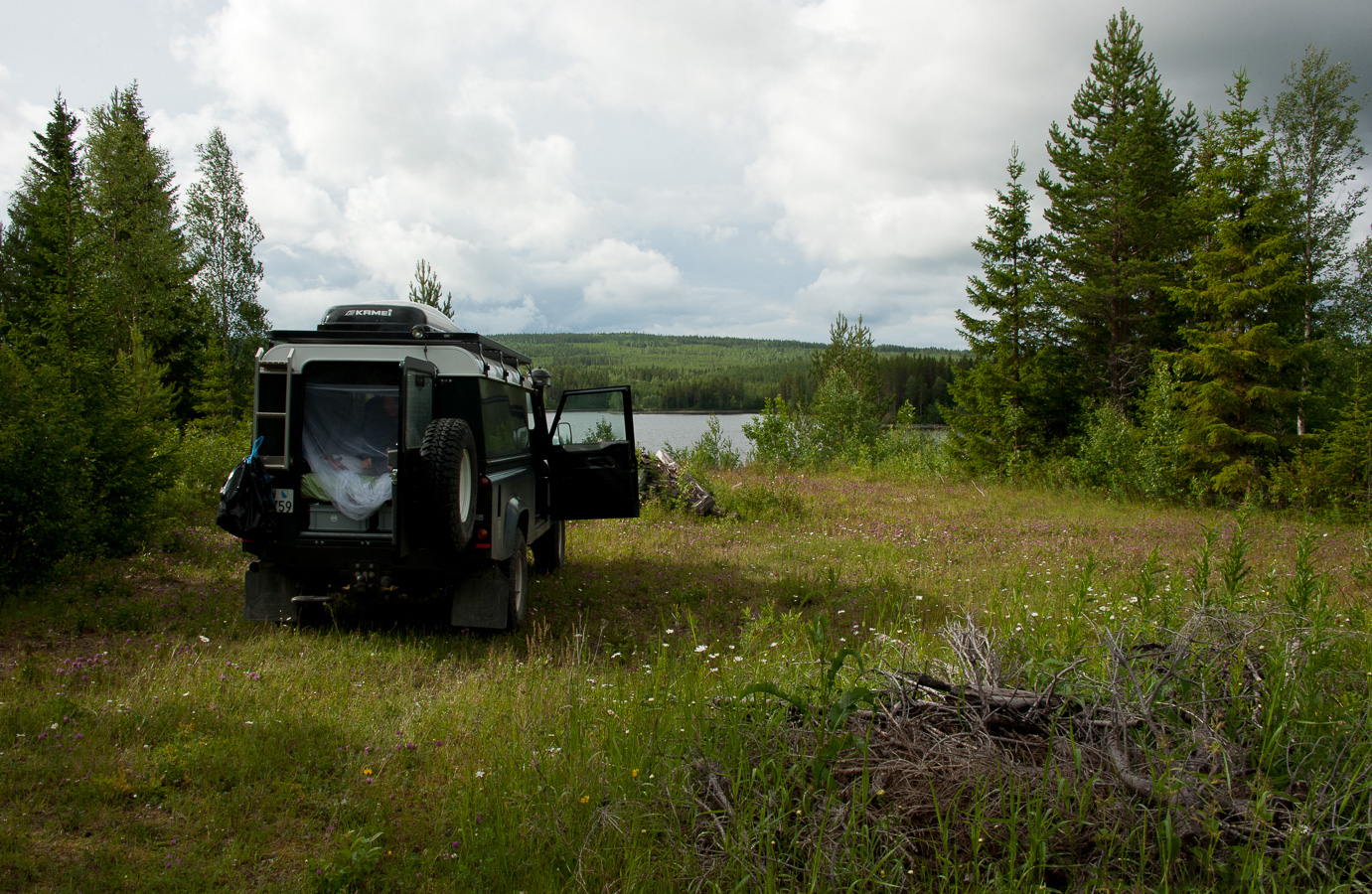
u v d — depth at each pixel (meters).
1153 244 24.42
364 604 7.05
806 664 4.66
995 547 11.29
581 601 7.64
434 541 5.50
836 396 32.00
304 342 6.14
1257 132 19.69
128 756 3.70
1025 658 4.29
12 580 6.79
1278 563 9.91
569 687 4.34
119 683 4.68
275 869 2.92
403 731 4.16
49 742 3.73
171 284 34.69
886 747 3.21
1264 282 19.27
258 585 6.21
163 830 3.13
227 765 3.64
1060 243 25.81
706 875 2.66
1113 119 25.80
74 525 7.17
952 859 2.64
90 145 33.03
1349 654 4.54
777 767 3.03
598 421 9.53
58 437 7.16
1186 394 20.00
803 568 9.45
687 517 13.22
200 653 5.42
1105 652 3.89
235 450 14.49
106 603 6.60
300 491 5.96
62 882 2.73
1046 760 2.91
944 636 4.71
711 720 3.51
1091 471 19.91
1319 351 19.22
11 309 8.83
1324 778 2.94
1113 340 25.09
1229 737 3.21
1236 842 2.70
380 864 2.93
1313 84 25.05
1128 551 10.95
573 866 2.80
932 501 17.58
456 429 5.62
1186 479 18.81
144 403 9.58
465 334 6.46
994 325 25.30
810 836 2.72
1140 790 2.78
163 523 9.33
